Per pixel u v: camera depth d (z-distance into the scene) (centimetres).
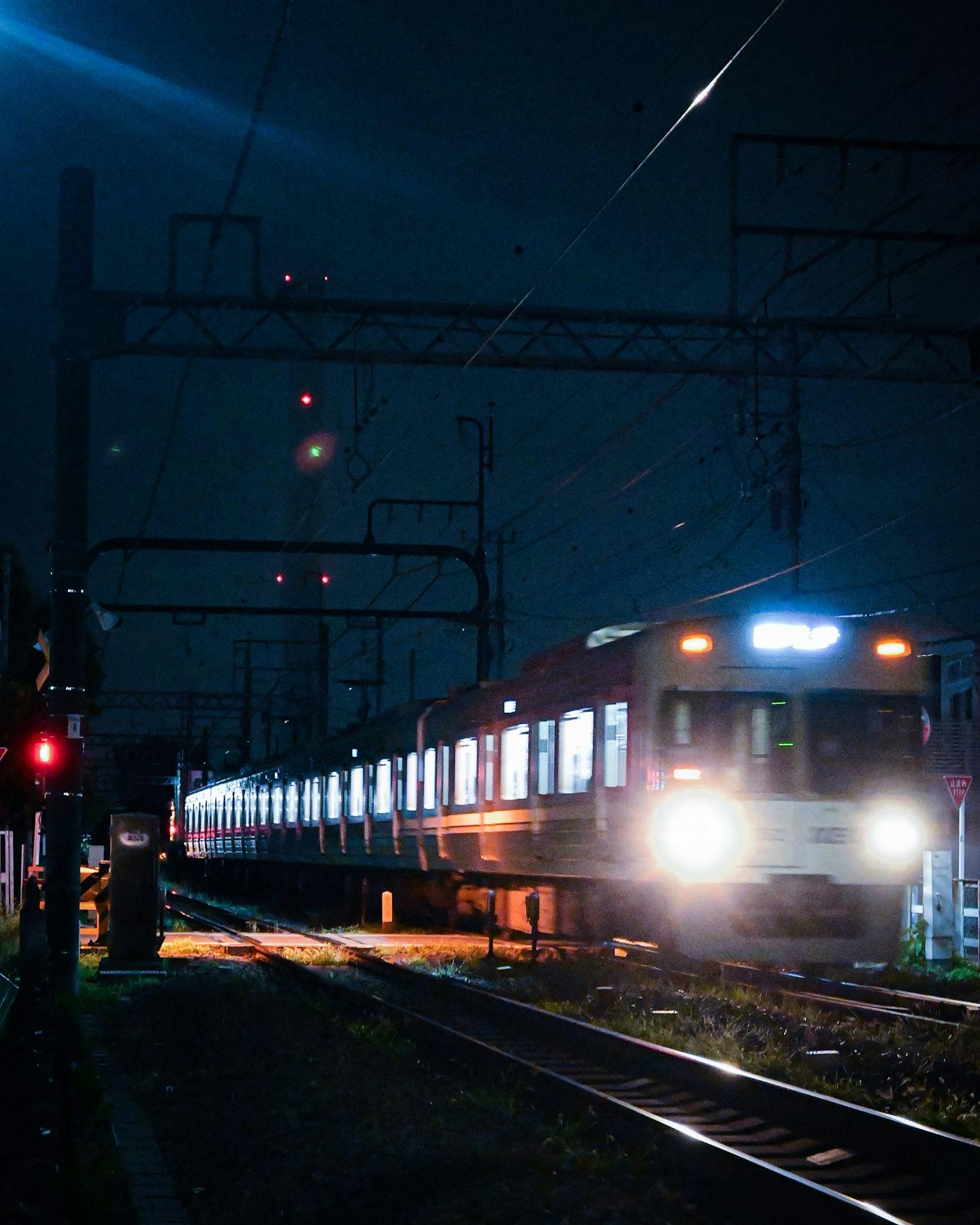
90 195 2406
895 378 2569
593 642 2719
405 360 2491
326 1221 1103
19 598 5284
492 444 4438
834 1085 1539
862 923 2433
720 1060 1681
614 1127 1321
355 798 4603
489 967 2780
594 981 2394
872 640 2459
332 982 2411
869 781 2416
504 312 2497
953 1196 1081
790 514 3231
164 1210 1141
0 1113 1059
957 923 2741
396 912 4319
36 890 2658
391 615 4347
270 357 2467
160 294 2402
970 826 4016
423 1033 1875
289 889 5934
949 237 2434
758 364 2527
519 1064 1564
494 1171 1174
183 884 9112
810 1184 1041
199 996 2147
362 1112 1403
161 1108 1546
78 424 2384
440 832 3634
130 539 3812
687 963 2416
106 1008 2284
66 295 2380
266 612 4419
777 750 2398
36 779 5025
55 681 2361
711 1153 1177
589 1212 1066
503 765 3175
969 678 4412
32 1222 816
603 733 2575
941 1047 1650
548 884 3127
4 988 2170
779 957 2425
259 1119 1418
